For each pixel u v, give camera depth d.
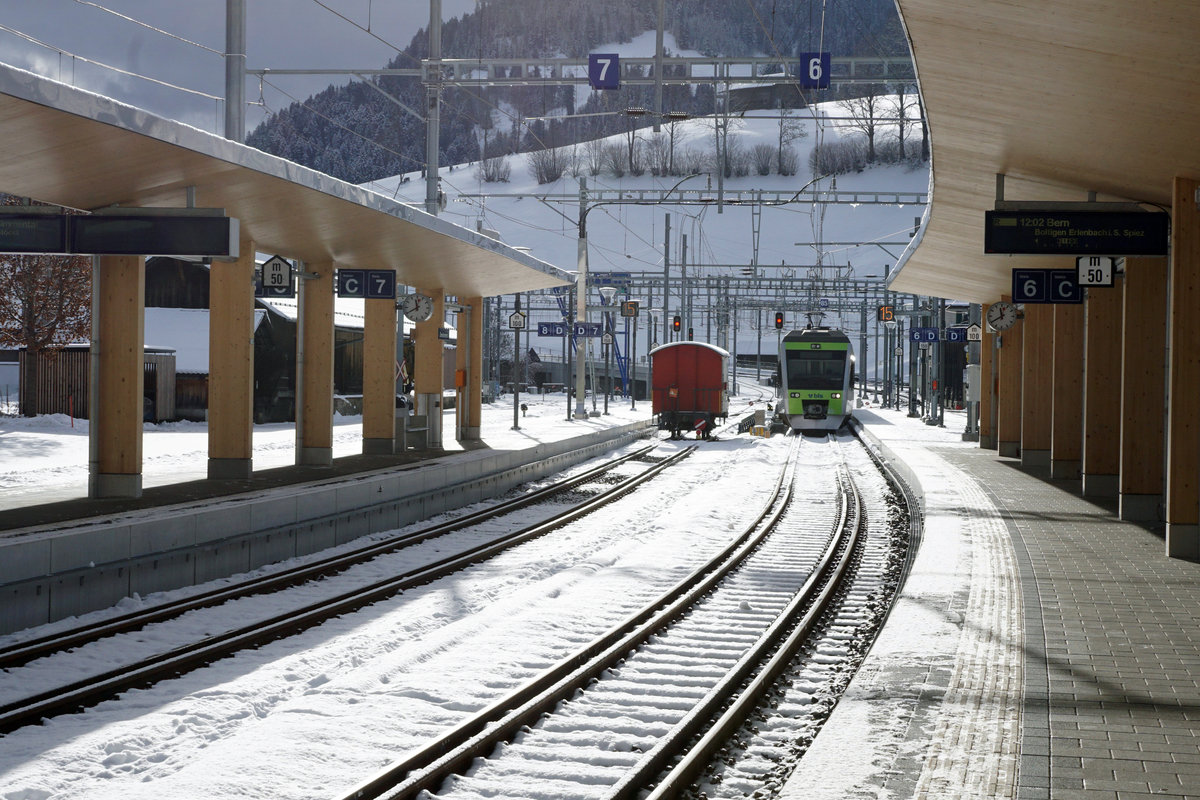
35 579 10.45
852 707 6.95
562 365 97.75
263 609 11.54
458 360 30.84
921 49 9.96
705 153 164.12
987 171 14.80
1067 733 6.45
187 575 12.84
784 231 158.62
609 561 14.85
